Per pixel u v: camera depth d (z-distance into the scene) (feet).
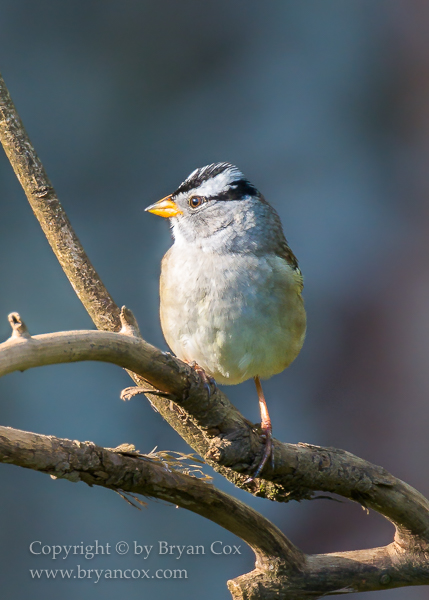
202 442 18.70
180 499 16.31
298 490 17.43
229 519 16.96
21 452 13.96
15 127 19.17
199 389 15.37
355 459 17.71
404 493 17.60
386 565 17.78
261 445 16.61
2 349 12.17
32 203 19.47
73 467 14.55
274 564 17.46
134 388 15.31
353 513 32.89
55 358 12.90
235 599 17.65
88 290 19.47
